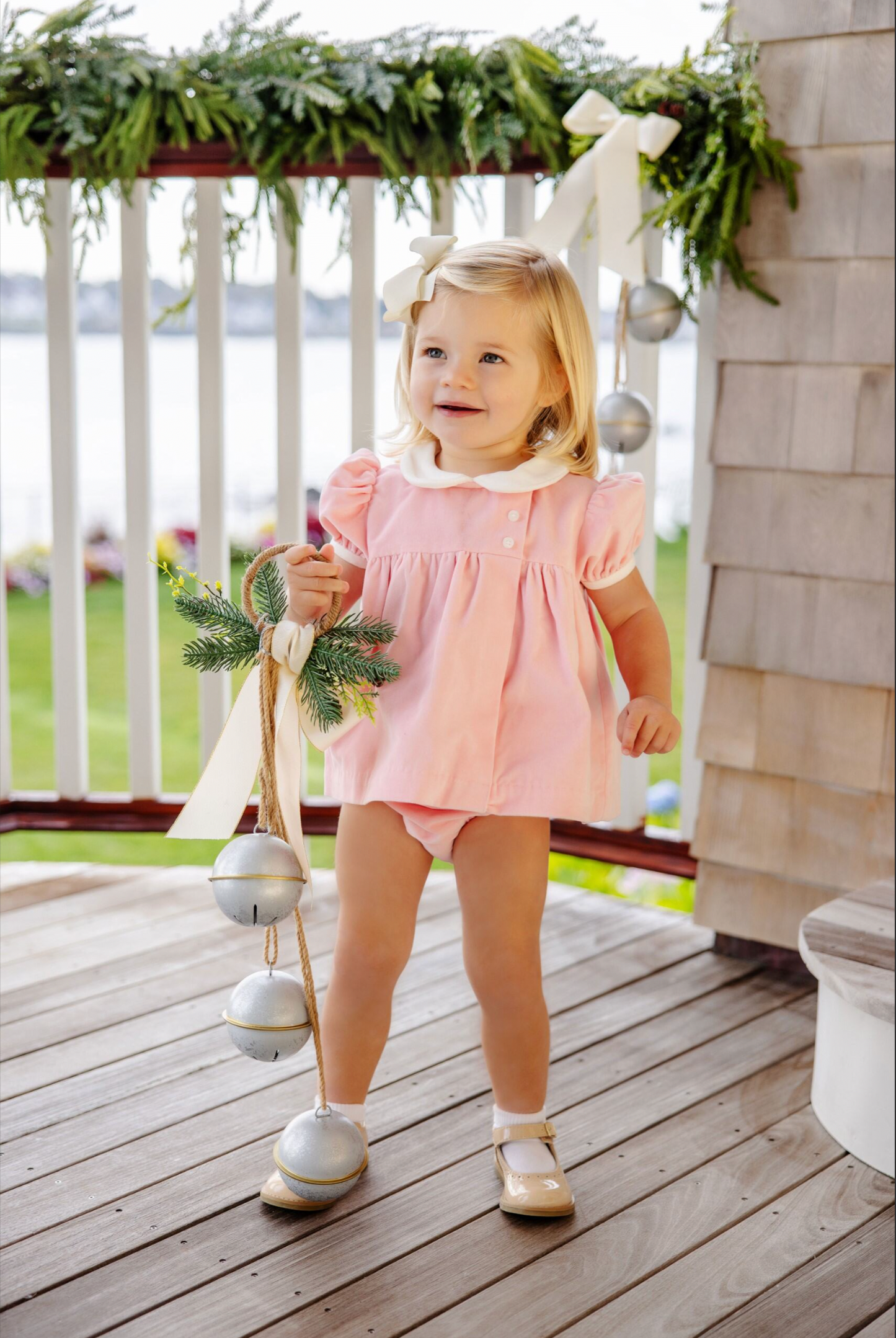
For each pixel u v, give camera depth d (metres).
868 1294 1.43
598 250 2.38
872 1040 1.67
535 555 1.57
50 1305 1.37
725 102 2.12
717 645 2.25
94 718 4.85
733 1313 1.38
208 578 2.67
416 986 2.20
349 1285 1.42
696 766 2.55
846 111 2.00
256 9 2.30
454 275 1.56
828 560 2.11
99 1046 1.97
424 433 1.70
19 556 6.70
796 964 2.28
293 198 2.40
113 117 2.30
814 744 2.17
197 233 2.53
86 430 6.74
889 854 2.12
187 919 2.49
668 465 7.29
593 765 1.58
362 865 1.59
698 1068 1.94
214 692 2.69
